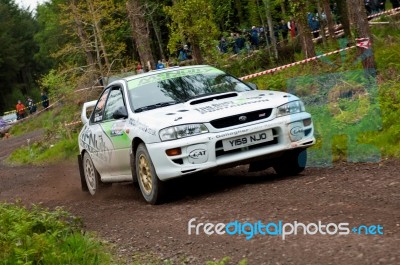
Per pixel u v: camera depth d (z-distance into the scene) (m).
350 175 10.95
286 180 11.57
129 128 12.12
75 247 8.51
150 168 11.49
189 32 29.27
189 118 11.23
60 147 33.09
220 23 41.78
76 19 35.12
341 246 6.91
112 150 13.14
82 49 36.12
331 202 9.01
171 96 12.59
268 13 34.88
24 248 8.14
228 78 13.29
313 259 6.66
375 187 9.56
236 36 40.47
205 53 32.09
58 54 36.06
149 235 9.23
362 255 6.47
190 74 13.34
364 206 8.48
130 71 35.62
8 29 134.12
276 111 11.48
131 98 12.72
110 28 35.88
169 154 11.09
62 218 10.35
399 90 16.38
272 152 11.36
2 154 45.19
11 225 9.27
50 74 36.50
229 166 11.30
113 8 35.12
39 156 34.53
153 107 12.38
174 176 11.09
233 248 7.66
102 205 13.16
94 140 14.08
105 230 10.25
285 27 40.38
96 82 34.78
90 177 15.06
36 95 128.62
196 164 11.03
